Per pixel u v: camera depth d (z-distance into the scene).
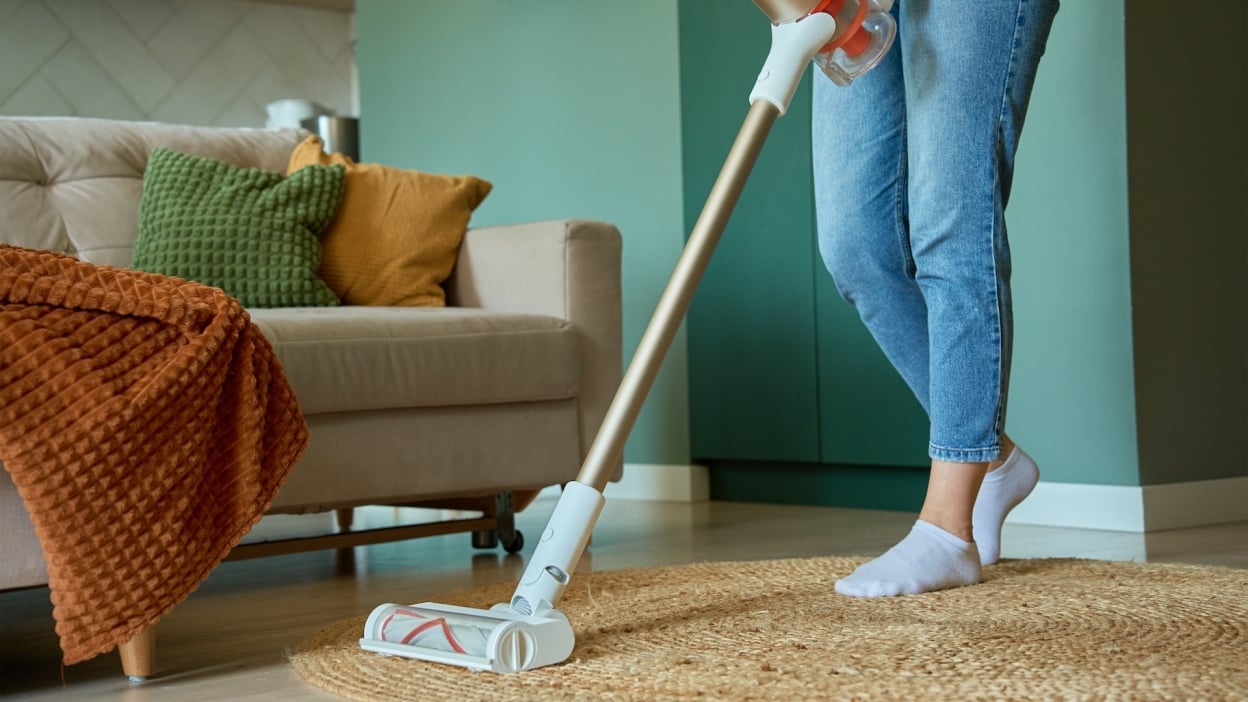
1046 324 2.51
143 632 1.30
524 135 3.74
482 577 2.03
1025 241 2.54
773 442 3.10
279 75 5.29
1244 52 2.62
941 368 1.56
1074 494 2.47
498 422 2.22
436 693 1.11
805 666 1.14
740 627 1.35
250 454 1.30
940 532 1.57
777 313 3.08
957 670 1.10
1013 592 1.51
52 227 2.34
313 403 1.96
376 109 4.26
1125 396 2.39
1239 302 2.59
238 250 2.34
